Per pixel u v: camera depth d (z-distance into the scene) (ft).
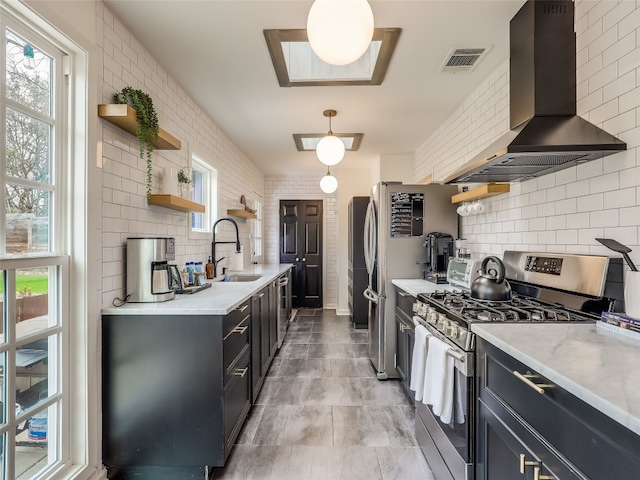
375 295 10.13
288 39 6.57
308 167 18.20
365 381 9.52
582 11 5.28
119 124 5.76
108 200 5.63
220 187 11.89
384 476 5.64
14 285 4.24
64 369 4.94
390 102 9.58
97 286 5.34
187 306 5.71
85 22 5.05
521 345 3.46
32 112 4.50
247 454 6.24
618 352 3.23
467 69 7.77
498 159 5.10
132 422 5.51
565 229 5.75
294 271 20.39
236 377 6.36
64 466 4.90
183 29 6.25
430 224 9.87
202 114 10.10
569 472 2.61
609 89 4.79
